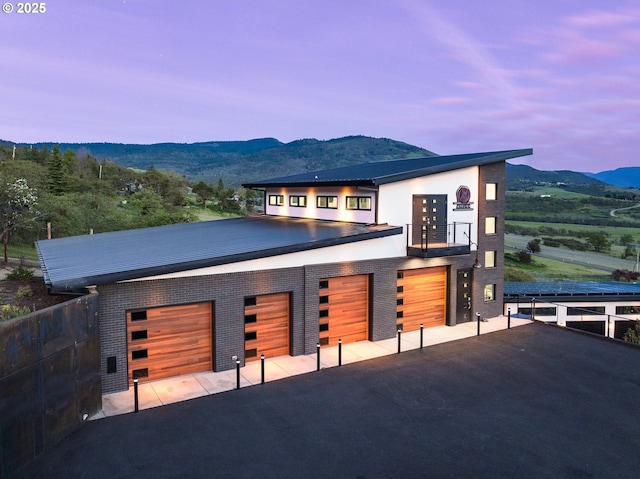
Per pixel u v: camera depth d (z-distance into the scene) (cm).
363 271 1758
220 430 1107
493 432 1109
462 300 2059
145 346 1380
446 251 1877
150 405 1235
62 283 1170
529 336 1878
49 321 1010
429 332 1927
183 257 1449
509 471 948
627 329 2747
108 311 1295
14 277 1658
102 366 1291
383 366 1539
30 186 3903
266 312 1580
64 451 1005
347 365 1544
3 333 888
